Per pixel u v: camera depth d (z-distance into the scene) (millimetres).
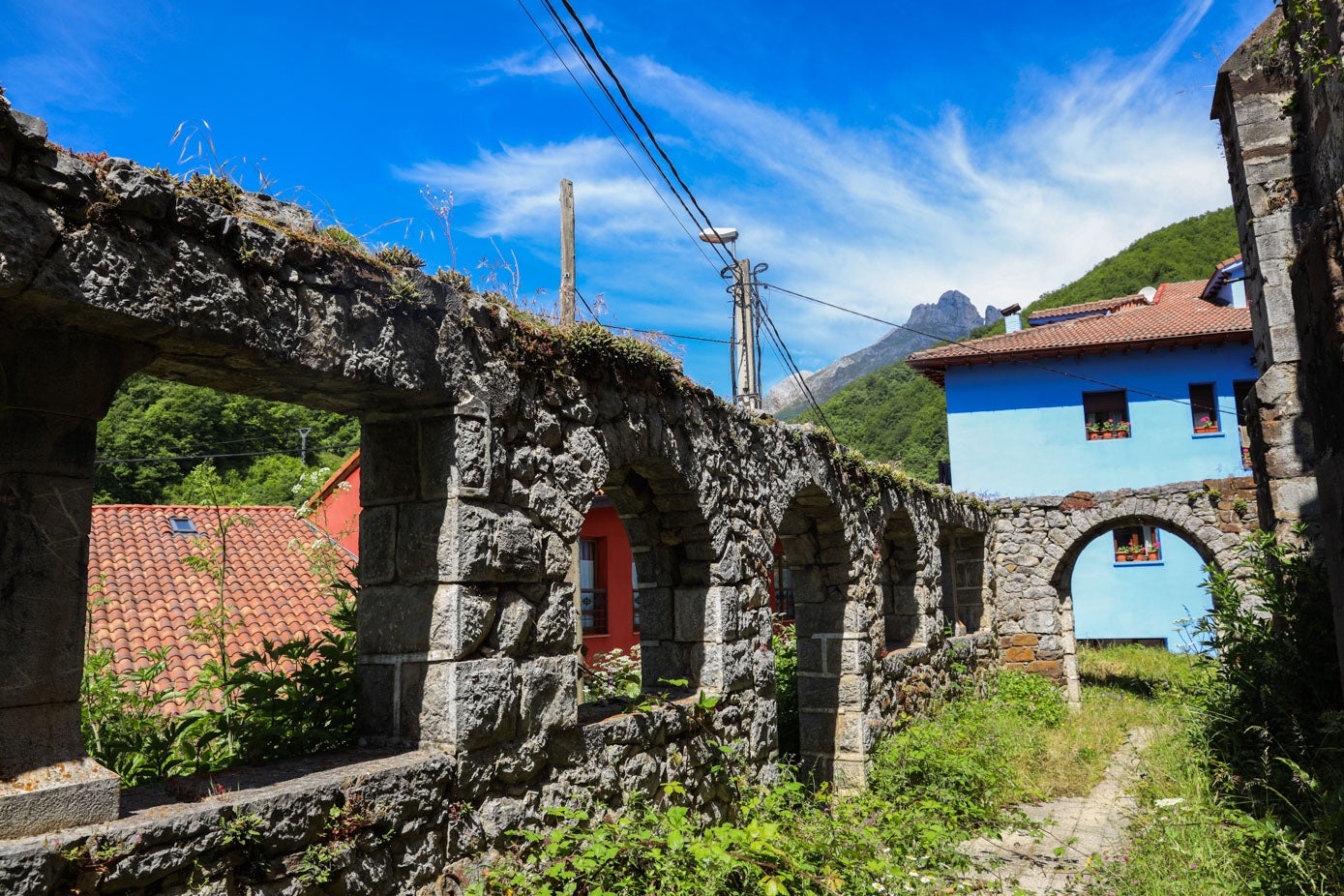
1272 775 5934
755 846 4375
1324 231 4449
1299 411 7215
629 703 5363
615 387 5113
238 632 10578
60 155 2590
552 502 4465
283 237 3227
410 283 3707
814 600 8391
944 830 5863
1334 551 4703
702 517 5844
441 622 3836
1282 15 7461
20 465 2682
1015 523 14125
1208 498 12984
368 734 3955
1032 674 13297
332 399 3838
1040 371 20047
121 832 2572
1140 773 8281
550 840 4125
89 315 2711
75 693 2746
